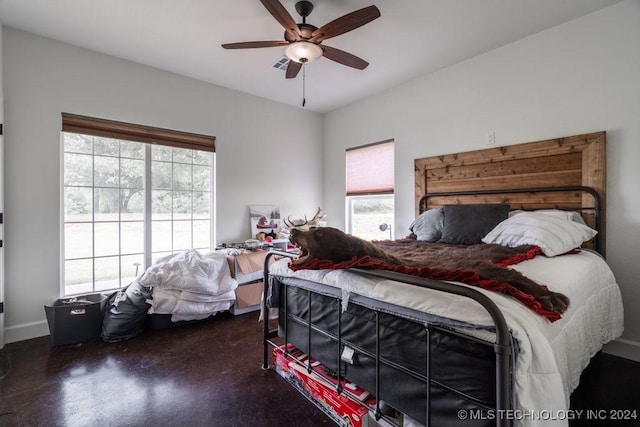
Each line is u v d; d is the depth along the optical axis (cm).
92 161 281
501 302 97
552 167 243
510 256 163
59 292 259
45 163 252
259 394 175
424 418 112
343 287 139
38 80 248
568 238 188
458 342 100
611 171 216
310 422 152
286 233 390
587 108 226
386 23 232
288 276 179
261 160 392
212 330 270
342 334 147
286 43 207
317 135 452
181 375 195
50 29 240
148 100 303
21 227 242
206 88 343
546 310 101
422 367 112
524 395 85
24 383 184
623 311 204
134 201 304
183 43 261
